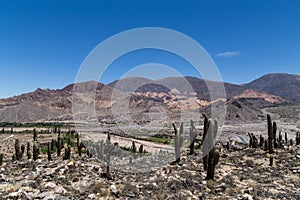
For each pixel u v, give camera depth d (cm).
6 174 1581
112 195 1176
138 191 1251
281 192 1348
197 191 1289
